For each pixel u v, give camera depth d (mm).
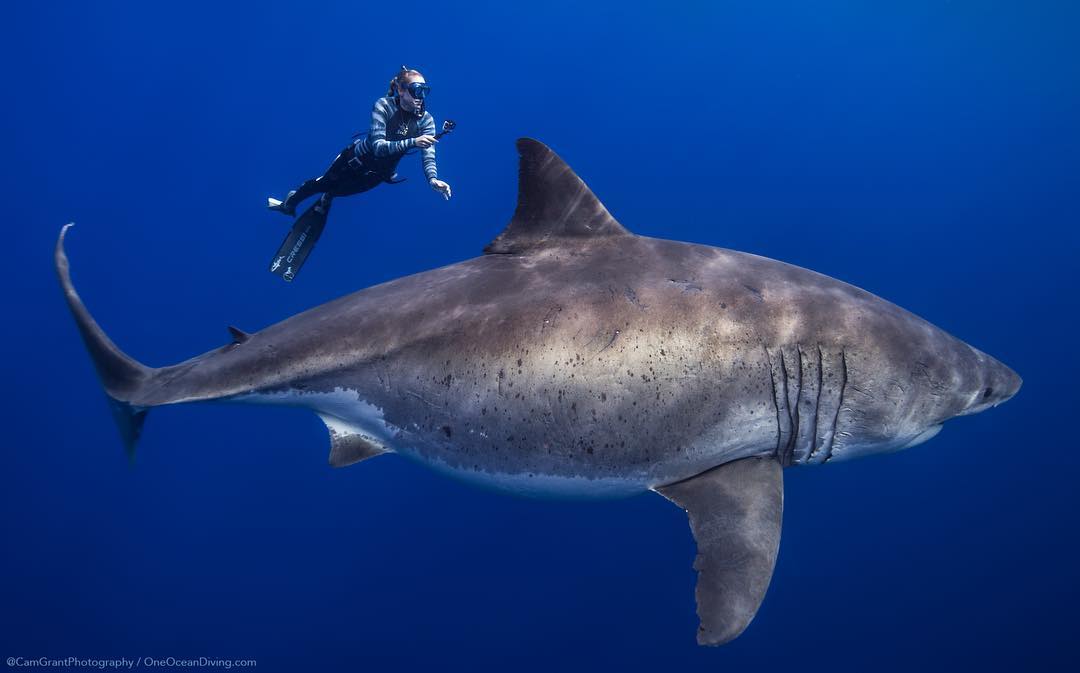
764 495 5227
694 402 5285
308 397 5949
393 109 8539
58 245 6195
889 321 5715
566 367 5305
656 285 5500
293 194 9672
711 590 4742
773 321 5434
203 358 6246
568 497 5676
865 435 5664
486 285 5742
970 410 5992
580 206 5926
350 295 6316
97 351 6098
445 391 5566
